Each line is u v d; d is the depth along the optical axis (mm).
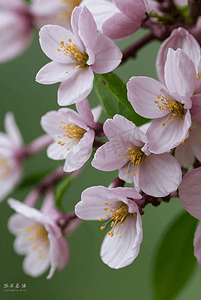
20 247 522
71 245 543
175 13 453
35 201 497
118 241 444
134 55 461
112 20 448
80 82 442
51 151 475
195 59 442
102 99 452
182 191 434
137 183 434
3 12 536
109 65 439
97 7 458
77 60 449
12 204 490
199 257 448
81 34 432
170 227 471
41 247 520
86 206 438
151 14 450
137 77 431
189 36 443
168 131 433
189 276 465
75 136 467
